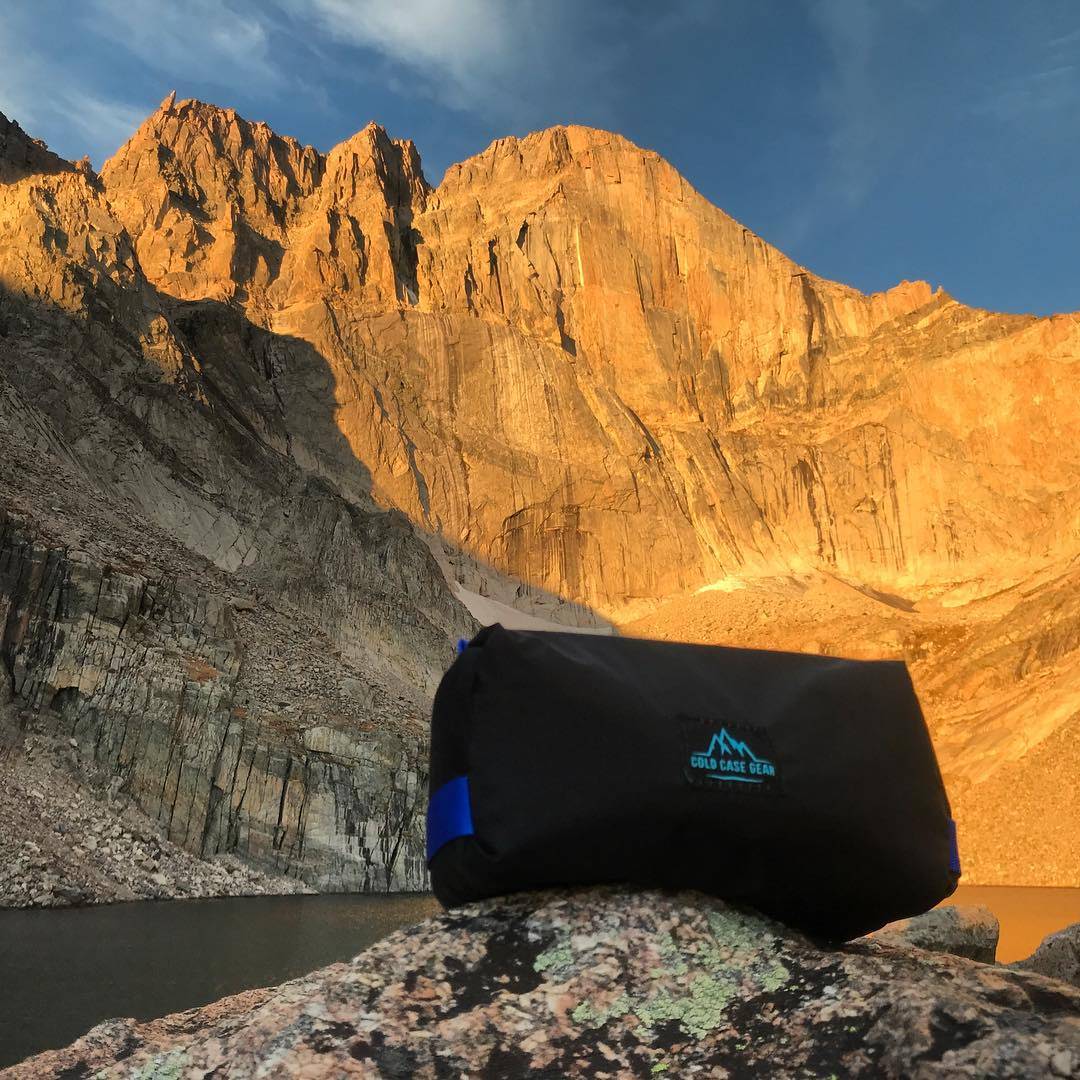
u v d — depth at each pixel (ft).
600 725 9.32
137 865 98.94
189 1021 12.49
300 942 65.92
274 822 124.47
